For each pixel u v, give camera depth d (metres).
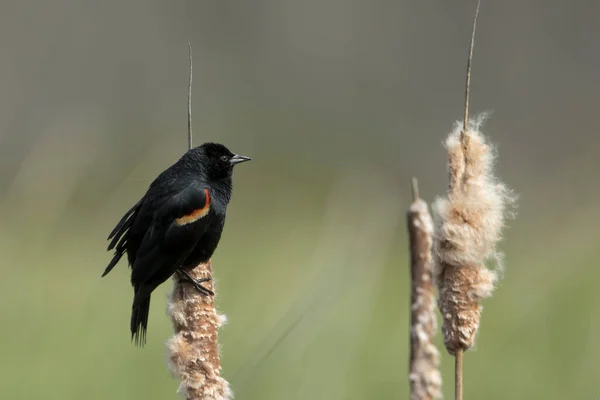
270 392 8.93
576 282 11.98
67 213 16.45
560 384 10.41
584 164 18.61
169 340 5.14
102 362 10.21
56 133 12.34
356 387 9.71
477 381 10.65
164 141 25.92
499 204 4.93
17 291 11.10
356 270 10.18
